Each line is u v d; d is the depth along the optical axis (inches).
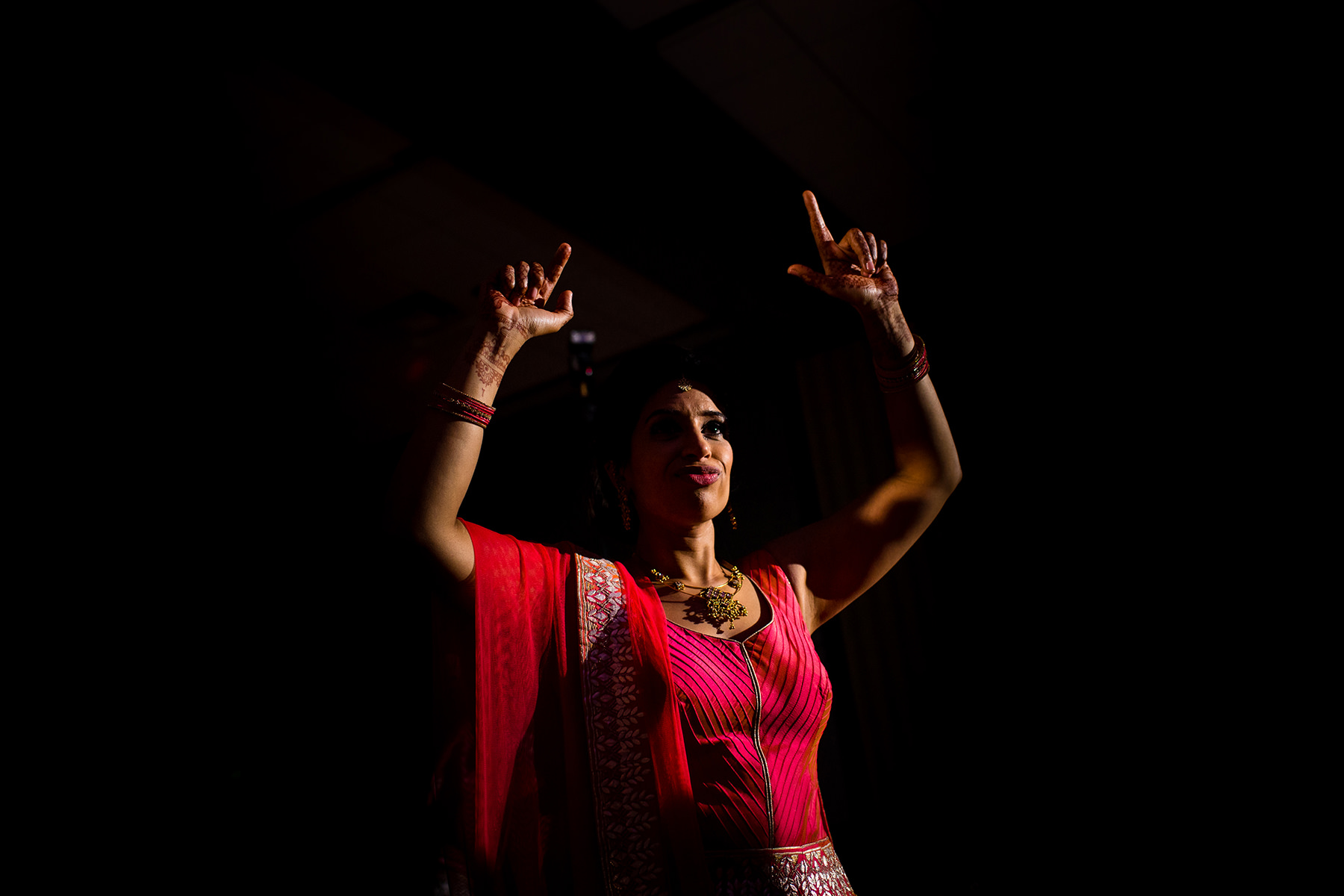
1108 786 223.5
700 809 44.2
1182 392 238.1
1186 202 236.8
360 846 244.4
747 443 295.7
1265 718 212.7
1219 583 225.0
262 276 247.3
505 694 44.8
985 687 243.3
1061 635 238.8
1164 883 207.8
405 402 317.4
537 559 48.6
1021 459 255.1
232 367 268.1
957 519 259.8
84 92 182.2
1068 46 200.2
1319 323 223.0
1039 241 260.7
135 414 255.6
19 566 244.7
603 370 311.4
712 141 209.5
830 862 47.3
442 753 44.5
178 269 231.3
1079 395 251.1
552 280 48.5
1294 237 225.0
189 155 203.2
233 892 230.7
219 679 280.2
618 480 57.9
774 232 241.9
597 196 216.1
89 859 230.2
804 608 55.9
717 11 177.8
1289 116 216.5
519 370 313.9
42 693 242.4
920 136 222.1
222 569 288.4
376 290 260.4
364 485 331.9
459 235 238.8
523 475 333.1
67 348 235.5
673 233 232.4
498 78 179.2
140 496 264.1
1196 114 221.1
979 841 230.2
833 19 183.9
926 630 254.7
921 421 57.4
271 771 280.5
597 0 172.6
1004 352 263.7
